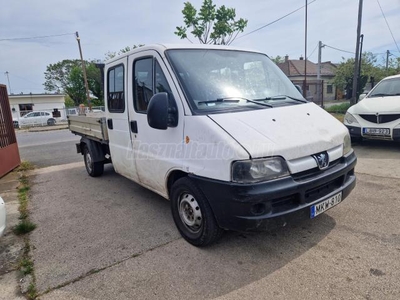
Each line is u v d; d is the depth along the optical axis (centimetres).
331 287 237
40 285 260
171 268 275
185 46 343
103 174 634
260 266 271
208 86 312
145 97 355
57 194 514
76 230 366
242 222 249
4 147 688
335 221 346
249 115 285
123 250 312
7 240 349
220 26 1062
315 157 272
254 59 382
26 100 3822
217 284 250
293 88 391
